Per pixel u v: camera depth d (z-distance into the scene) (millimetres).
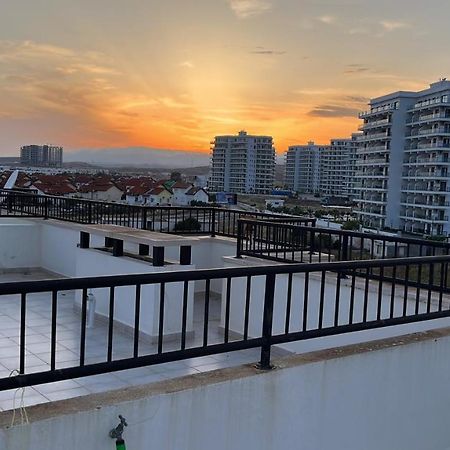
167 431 2816
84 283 2613
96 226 7918
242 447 3117
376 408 3793
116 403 2643
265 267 3242
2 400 4465
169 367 5676
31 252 10578
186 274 2949
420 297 5301
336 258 6934
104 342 6352
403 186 65438
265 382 3182
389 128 65188
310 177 95125
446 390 4281
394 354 3877
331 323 5926
